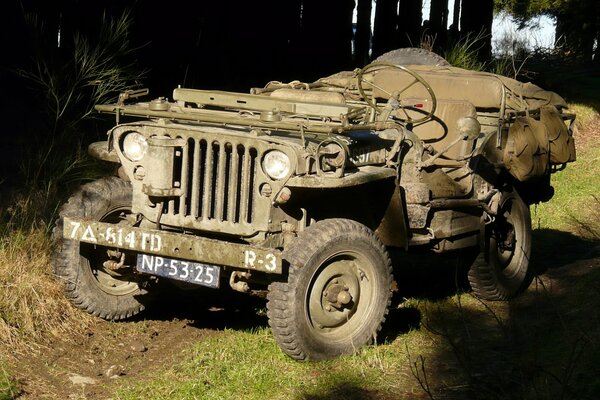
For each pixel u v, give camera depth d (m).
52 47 9.02
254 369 5.55
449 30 15.71
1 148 8.19
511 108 7.23
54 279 6.38
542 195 7.86
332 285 5.69
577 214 10.08
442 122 6.79
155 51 10.15
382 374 5.58
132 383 5.46
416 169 6.27
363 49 13.62
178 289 6.87
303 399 5.22
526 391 5.19
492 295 7.23
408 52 8.00
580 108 15.51
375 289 5.87
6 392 5.19
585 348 5.59
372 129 5.84
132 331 6.31
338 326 5.76
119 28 8.64
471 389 5.31
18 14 8.92
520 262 7.45
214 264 5.48
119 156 5.80
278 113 5.64
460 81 7.06
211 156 5.62
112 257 6.08
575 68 19.52
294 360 5.69
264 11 11.65
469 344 6.15
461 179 6.78
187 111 6.13
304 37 12.34
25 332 5.94
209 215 5.66
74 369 5.66
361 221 6.19
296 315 5.49
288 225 5.69
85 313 6.35
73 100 8.80
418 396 5.31
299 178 5.46
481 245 7.00
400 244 6.17
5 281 6.17
